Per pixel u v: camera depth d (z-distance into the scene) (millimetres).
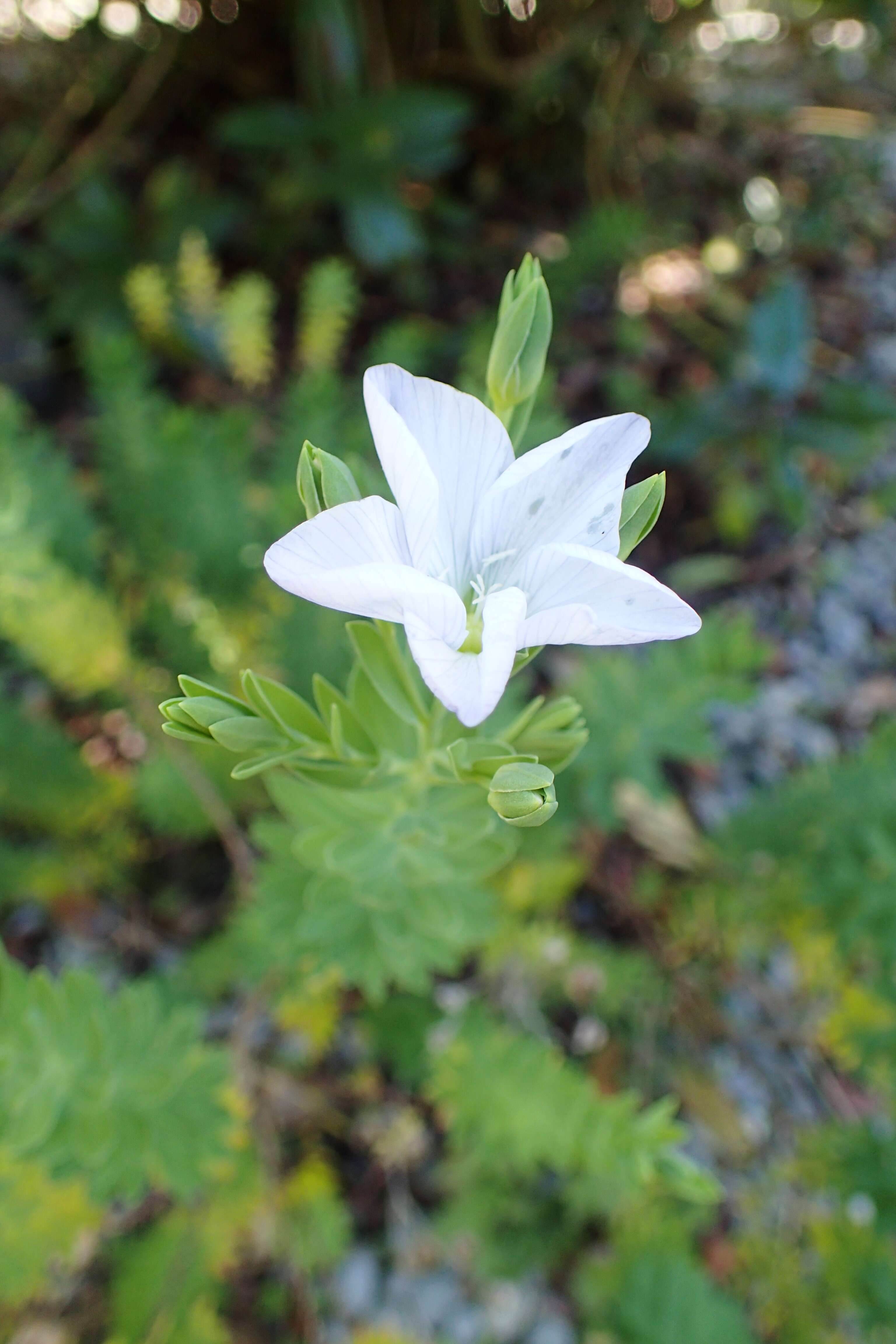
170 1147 118
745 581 277
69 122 267
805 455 300
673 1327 140
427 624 69
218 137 264
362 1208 177
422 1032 170
